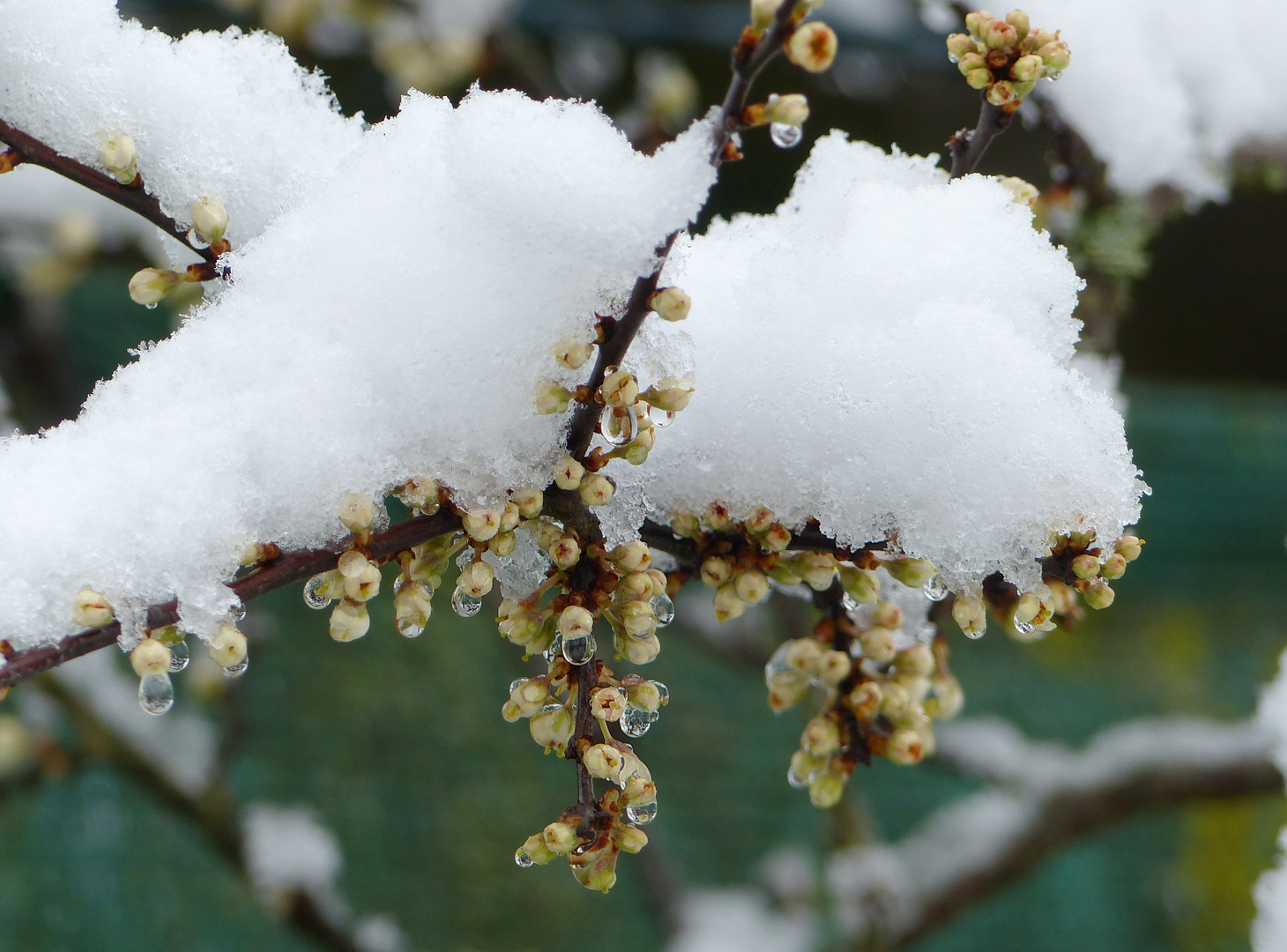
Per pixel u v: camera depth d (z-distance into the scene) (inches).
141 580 15.6
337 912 33.4
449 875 47.3
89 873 42.8
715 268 16.5
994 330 16.1
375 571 15.6
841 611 16.7
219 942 43.2
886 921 33.5
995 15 18.9
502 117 15.4
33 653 15.4
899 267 16.3
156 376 15.9
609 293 15.5
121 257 32.4
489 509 15.7
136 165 16.3
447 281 15.8
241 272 16.0
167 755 33.0
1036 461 15.9
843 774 16.7
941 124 45.8
